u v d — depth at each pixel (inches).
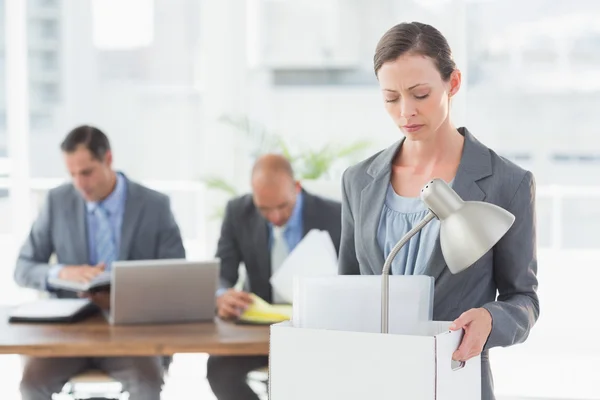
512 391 212.1
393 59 78.2
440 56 78.2
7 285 268.2
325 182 163.5
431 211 68.6
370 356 63.5
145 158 274.2
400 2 265.7
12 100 262.8
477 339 69.3
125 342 121.6
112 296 133.2
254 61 270.4
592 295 259.4
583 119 268.7
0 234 269.3
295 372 66.0
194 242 273.0
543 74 268.4
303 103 271.4
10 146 264.1
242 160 259.0
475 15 266.8
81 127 153.6
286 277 141.6
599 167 269.9
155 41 272.2
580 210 271.4
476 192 81.0
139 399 138.9
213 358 142.5
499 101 270.1
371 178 86.4
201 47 270.8
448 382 65.4
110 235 157.2
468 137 84.2
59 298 153.4
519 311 76.7
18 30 262.1
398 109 79.7
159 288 134.1
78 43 271.4
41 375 138.3
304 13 271.7
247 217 154.2
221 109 261.0
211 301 136.1
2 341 122.6
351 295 73.2
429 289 73.2
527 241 81.4
